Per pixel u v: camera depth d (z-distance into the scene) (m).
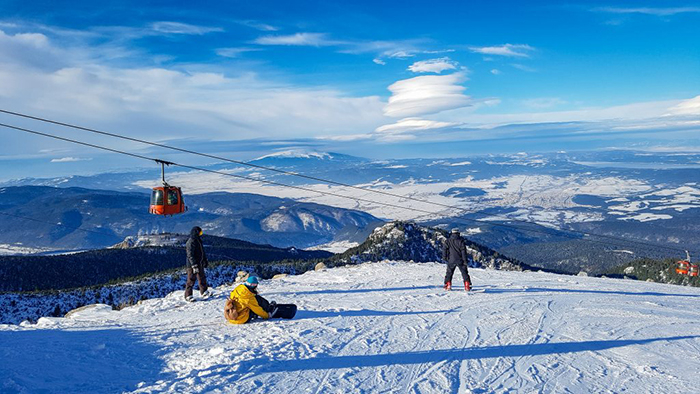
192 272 14.92
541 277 22.89
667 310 14.16
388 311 13.31
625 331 11.12
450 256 17.42
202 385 6.88
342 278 21.52
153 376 7.29
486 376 7.85
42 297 44.94
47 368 7.44
